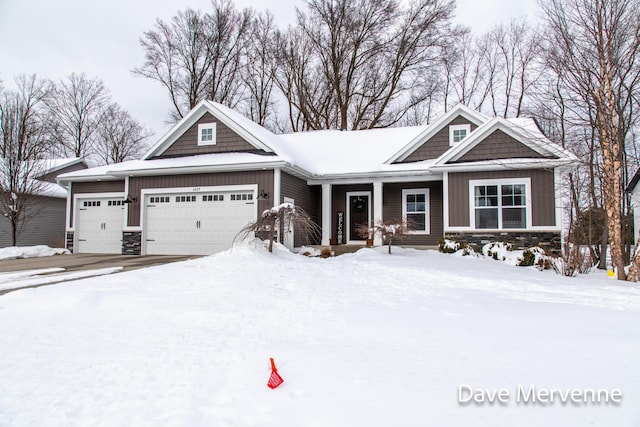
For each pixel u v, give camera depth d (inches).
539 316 196.4
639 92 417.7
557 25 426.3
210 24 1133.7
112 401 111.2
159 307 222.2
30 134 752.3
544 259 427.8
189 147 617.0
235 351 148.5
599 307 221.9
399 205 620.1
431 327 177.3
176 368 133.7
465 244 482.0
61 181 651.5
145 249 578.2
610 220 431.5
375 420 96.3
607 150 429.4
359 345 153.3
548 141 486.3
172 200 573.6
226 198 550.3
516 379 118.8
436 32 1016.2
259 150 580.7
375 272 342.6
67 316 206.1
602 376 120.1
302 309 215.8
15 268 407.8
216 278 305.9
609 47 405.7
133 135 1502.2
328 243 596.4
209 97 1142.3
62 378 127.3
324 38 1078.4
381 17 1021.8
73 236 640.4
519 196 499.2
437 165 524.4
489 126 514.3
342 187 650.2
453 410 100.5
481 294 259.4
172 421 98.9
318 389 114.2
